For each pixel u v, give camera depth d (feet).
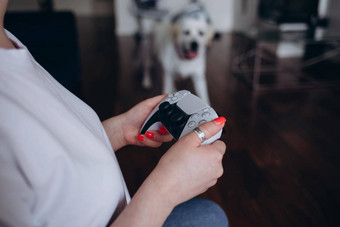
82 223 1.23
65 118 1.24
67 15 8.59
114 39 15.96
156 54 9.44
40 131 1.07
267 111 7.93
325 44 11.60
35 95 1.15
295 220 4.62
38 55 7.50
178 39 8.48
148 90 9.34
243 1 15.51
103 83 9.93
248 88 9.42
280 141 6.57
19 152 1.01
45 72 1.56
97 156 1.32
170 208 1.40
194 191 1.47
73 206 1.18
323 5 11.41
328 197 5.04
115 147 2.21
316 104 8.37
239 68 11.19
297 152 6.20
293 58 12.42
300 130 7.03
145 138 2.09
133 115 2.18
